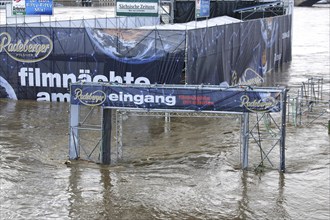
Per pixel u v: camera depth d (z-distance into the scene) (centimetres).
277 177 2355
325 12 15000
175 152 2705
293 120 3259
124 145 2819
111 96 2427
